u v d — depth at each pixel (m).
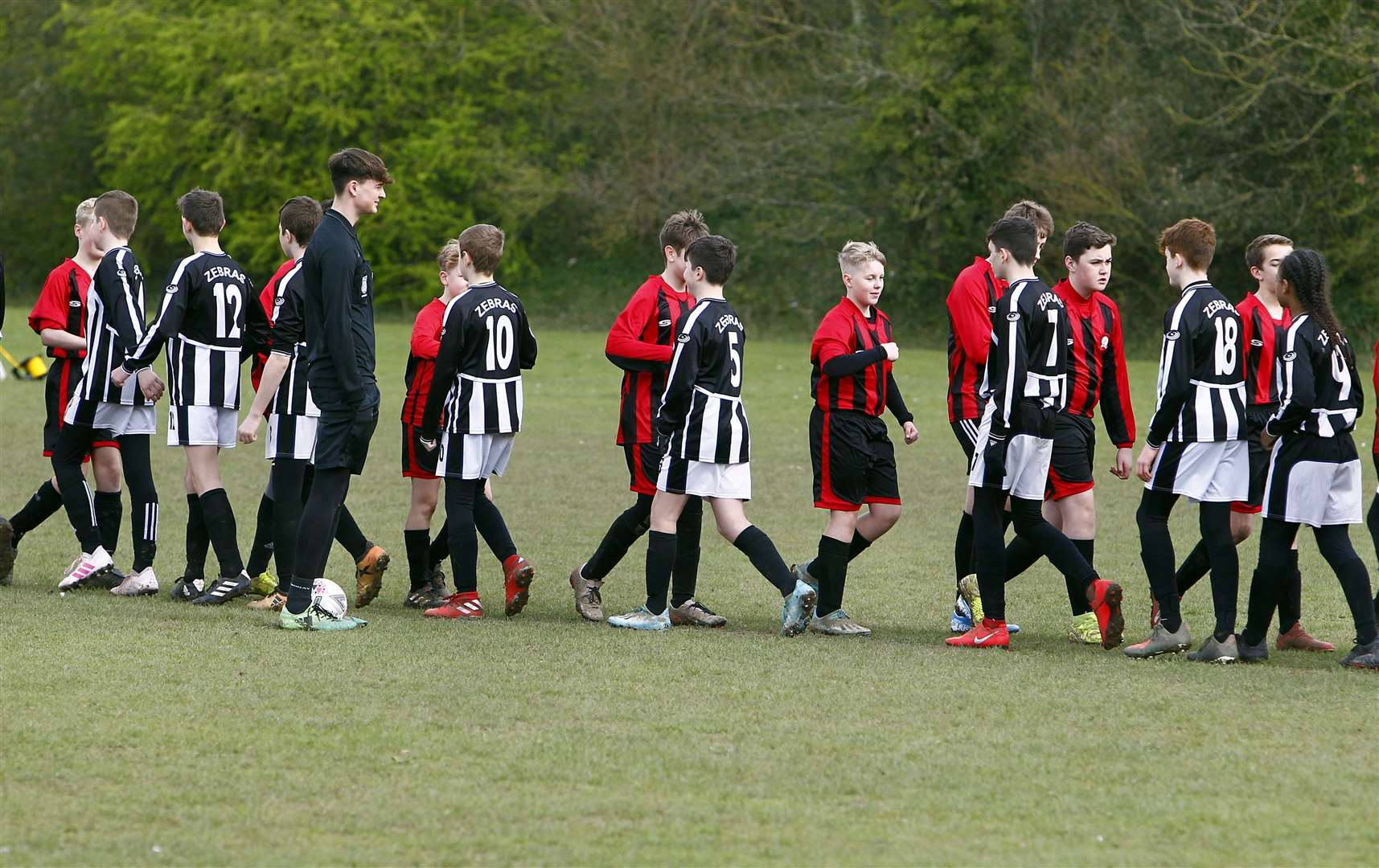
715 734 17.02
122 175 145.62
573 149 140.00
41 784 14.80
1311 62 100.62
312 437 24.75
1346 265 106.50
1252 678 20.39
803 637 23.25
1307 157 105.88
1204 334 21.89
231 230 142.88
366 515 36.66
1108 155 109.56
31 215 156.25
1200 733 17.30
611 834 13.70
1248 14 98.81
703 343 22.97
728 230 136.88
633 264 142.00
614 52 130.75
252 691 18.52
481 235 24.42
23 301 143.88
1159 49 111.69
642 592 27.97
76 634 21.70
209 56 134.25
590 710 17.98
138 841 13.35
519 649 21.61
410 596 26.72
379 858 13.05
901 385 77.06
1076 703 18.69
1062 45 120.50
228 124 138.50
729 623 24.88
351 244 22.64
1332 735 17.20
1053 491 24.19
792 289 131.38
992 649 22.55
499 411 24.44
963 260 125.44
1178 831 13.94
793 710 18.17
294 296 24.39
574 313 133.62
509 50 140.75
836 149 129.25
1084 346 23.98
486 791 14.87
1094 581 21.95
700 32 132.62
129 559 30.30
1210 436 21.92
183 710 17.52
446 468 24.48
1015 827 14.03
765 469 47.34
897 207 123.69
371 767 15.55
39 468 43.53
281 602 24.77
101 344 25.77
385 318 135.50
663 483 23.67
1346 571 21.55
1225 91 106.12
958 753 16.38
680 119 135.12
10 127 153.38
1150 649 22.06
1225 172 107.19
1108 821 14.23
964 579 24.47
